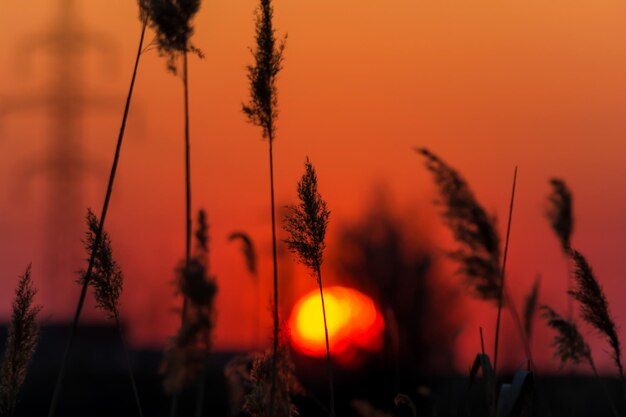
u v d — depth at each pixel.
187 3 4.93
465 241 7.47
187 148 4.82
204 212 5.23
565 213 9.11
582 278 6.43
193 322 4.54
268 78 5.11
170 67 4.96
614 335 6.41
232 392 5.89
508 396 5.77
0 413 5.75
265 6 5.19
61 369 5.02
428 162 7.50
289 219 5.62
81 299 5.10
